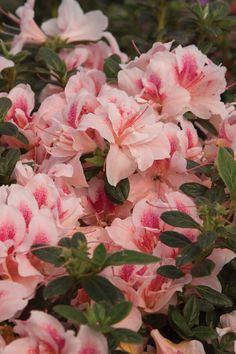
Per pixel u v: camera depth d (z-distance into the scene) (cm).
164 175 79
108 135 75
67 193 77
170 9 120
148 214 74
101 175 80
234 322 72
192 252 69
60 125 77
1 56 93
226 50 123
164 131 79
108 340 65
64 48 104
